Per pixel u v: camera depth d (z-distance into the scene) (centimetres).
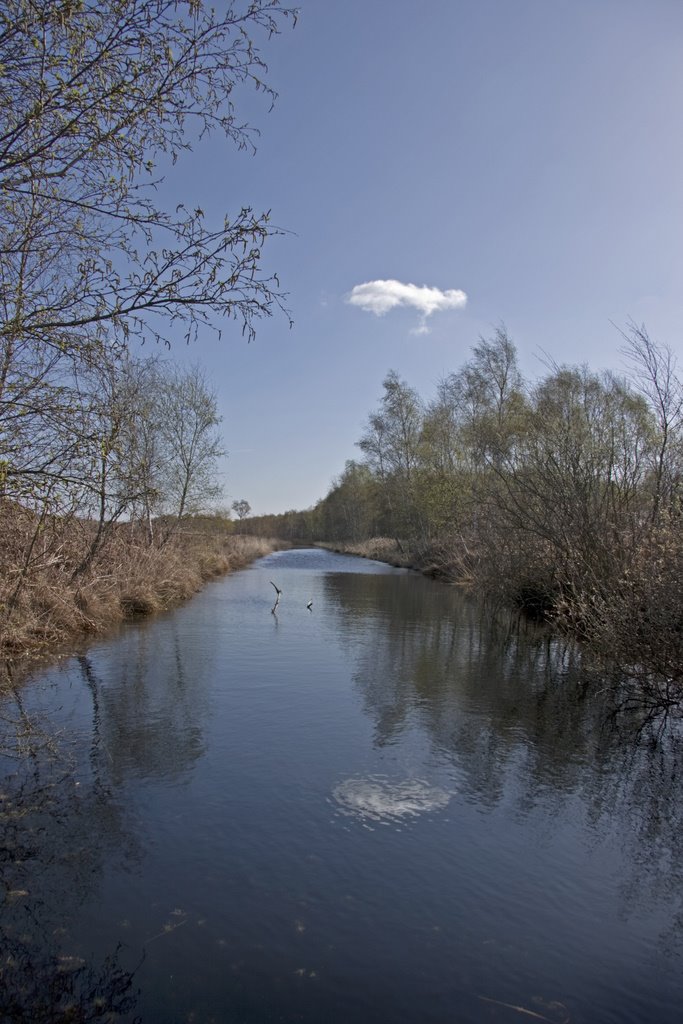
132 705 793
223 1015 315
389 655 1110
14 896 405
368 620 1514
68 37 390
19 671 953
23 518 812
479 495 1831
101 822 500
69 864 442
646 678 788
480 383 3098
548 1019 322
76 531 1142
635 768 626
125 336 455
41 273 500
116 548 1589
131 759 623
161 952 358
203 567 2739
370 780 585
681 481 1016
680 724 752
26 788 560
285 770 604
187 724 726
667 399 1103
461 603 1881
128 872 433
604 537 1010
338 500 6469
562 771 616
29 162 414
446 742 685
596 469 1154
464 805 543
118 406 614
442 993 335
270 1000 326
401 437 3872
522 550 1504
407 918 393
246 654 1095
